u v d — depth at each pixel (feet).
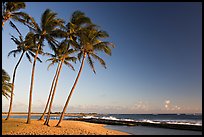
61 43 80.94
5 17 68.08
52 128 75.61
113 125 149.89
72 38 84.33
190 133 92.94
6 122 85.20
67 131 71.61
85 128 91.25
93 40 82.17
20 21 73.15
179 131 101.65
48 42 82.17
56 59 109.09
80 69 82.64
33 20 79.05
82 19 81.20
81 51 83.20
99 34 82.64
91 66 82.12
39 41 81.35
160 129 113.60
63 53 96.02
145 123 145.48
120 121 179.32
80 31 80.33
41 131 66.13
